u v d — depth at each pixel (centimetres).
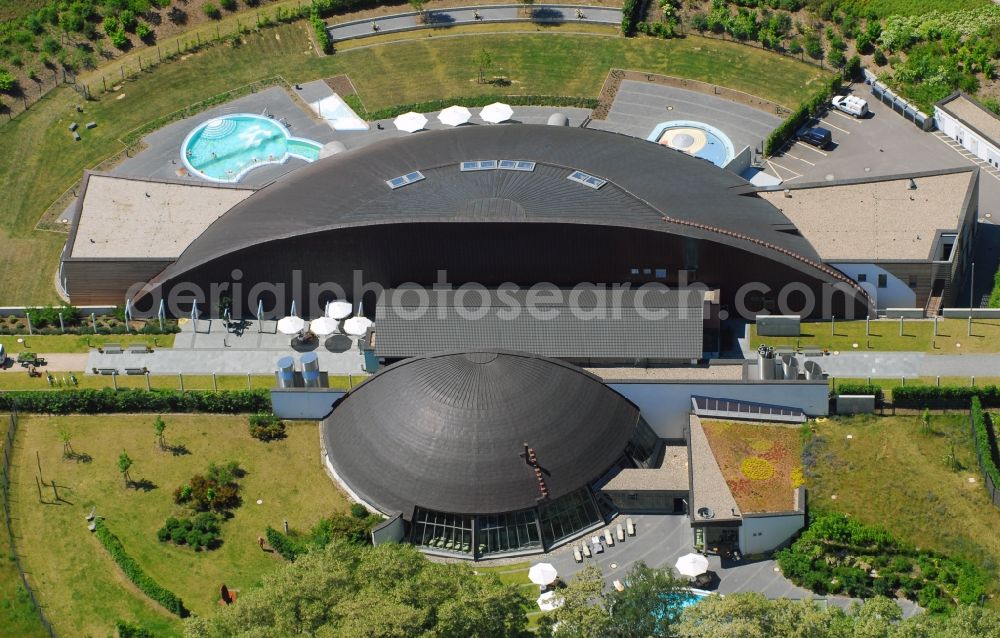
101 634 15138
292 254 18588
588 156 19412
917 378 17512
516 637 14062
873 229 19000
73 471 16950
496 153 19462
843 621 13862
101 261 19262
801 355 17962
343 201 18862
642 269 18375
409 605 13525
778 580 15488
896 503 15825
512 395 16412
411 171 19250
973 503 15762
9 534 16225
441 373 16638
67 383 18200
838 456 16362
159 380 18238
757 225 18600
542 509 16050
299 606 13825
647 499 16325
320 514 16312
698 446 16562
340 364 18425
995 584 15025
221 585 15425
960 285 19488
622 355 17438
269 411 17562
